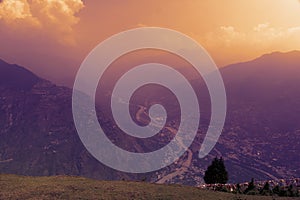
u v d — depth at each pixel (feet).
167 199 145.48
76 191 158.30
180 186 182.29
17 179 191.31
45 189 162.71
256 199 153.99
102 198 145.69
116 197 147.23
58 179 194.80
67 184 175.01
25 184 176.04
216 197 153.99
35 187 167.73
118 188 164.45
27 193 155.94
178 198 147.64
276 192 182.91
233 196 158.81
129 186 170.60
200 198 150.00
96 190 159.84
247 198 155.12
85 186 168.86
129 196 149.07
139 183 182.91
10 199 147.02
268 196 164.76
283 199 156.04
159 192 157.79
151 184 181.78
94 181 187.83
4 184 176.24
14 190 162.50
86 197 147.23
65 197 147.64
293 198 159.22
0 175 206.28
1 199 147.23
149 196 149.38
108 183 179.73
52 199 144.97
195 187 187.42
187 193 158.40
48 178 198.59
